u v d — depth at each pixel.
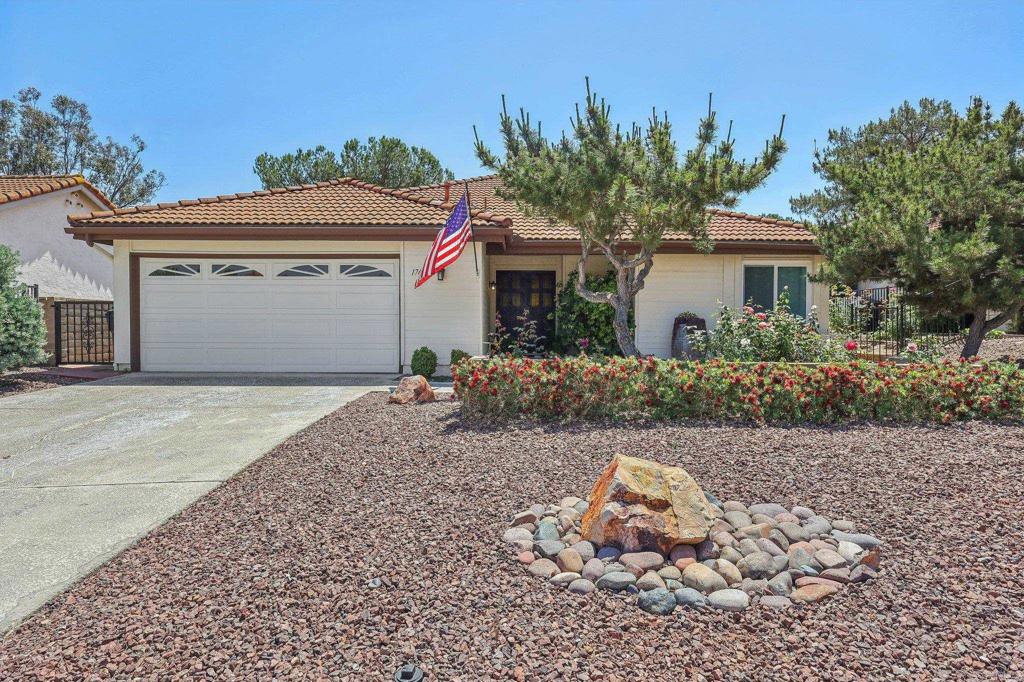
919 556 3.47
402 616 2.90
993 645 2.67
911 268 10.64
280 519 4.20
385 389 10.66
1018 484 4.56
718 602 3.00
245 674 2.49
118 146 46.12
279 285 12.94
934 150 11.71
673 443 5.76
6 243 17.67
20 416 8.51
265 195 13.98
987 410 6.79
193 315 12.95
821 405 6.72
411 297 12.81
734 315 11.88
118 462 6.06
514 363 7.38
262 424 7.79
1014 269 10.36
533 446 5.79
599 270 15.22
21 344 11.07
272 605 3.02
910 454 5.35
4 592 3.31
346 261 12.87
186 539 3.96
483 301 13.01
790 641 2.72
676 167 9.48
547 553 3.51
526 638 2.74
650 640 2.73
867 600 3.04
